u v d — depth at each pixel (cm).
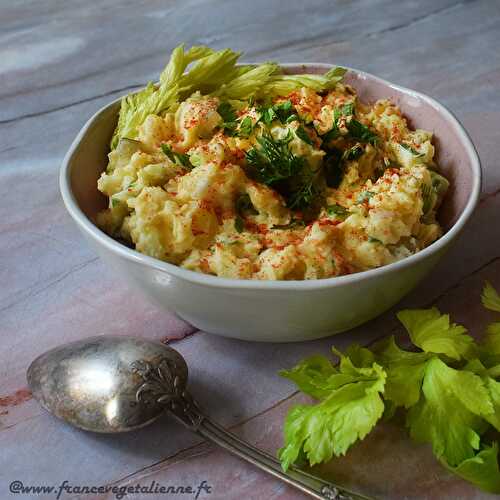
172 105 69
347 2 100
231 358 64
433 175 67
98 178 68
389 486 58
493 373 60
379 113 70
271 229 64
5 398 62
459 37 91
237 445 59
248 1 102
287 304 59
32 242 72
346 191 66
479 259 69
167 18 99
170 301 61
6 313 67
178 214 62
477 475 57
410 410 59
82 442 60
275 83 72
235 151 65
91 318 67
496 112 81
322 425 58
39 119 83
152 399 60
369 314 62
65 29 97
